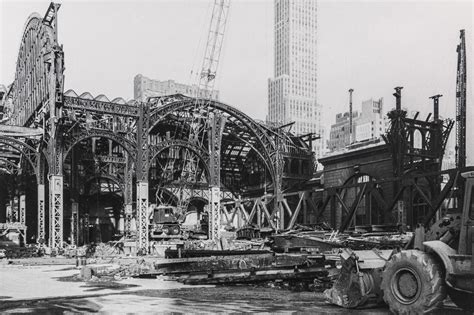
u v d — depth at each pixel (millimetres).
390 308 11438
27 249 48688
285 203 53594
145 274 22781
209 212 60844
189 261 22203
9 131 49281
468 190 11258
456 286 10734
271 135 68500
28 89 60125
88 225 64812
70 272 27953
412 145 49219
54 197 47812
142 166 54844
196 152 61188
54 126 48125
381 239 26891
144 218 53406
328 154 59125
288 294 16156
